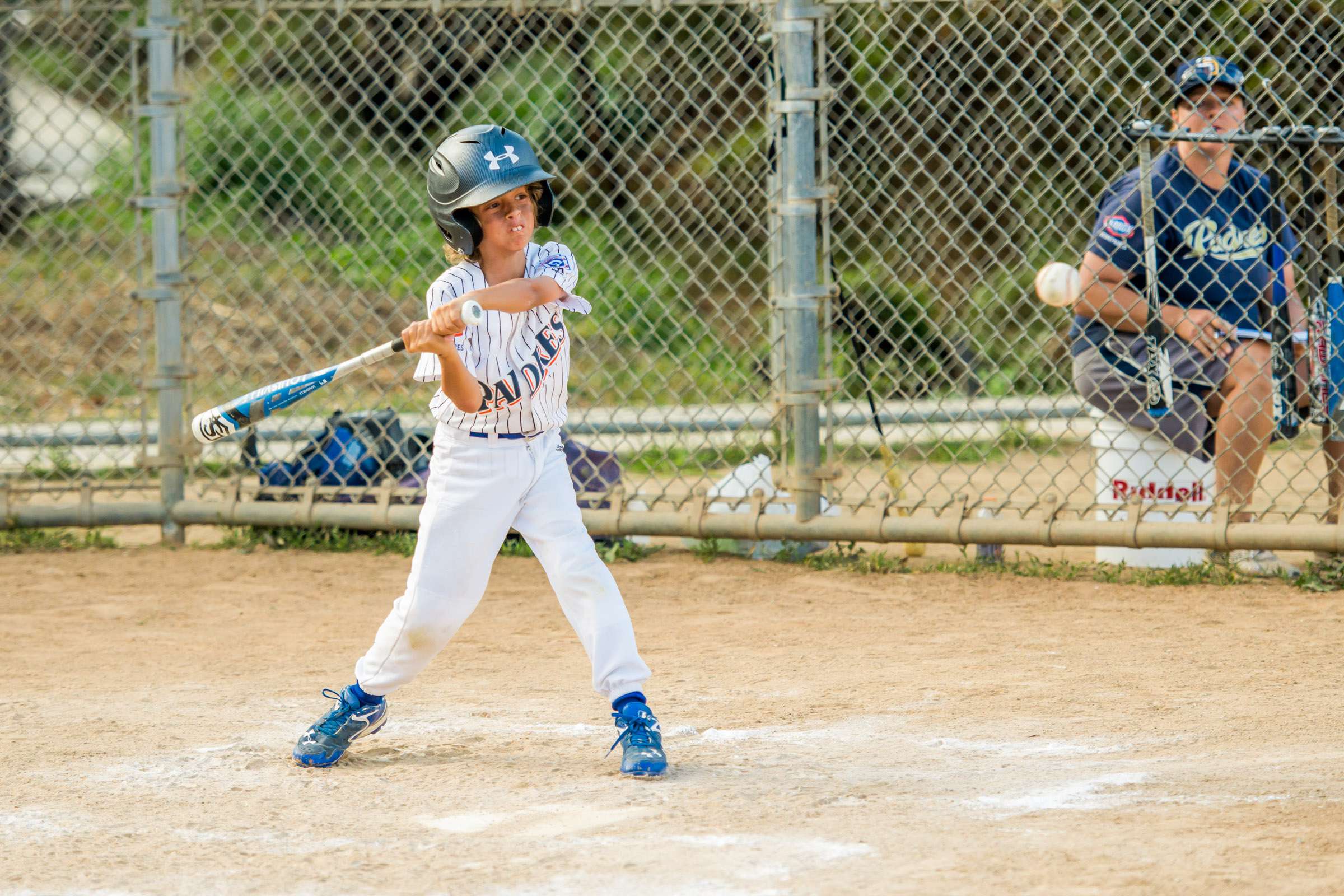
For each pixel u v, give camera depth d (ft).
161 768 39.83
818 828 32.91
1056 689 47.75
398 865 31.30
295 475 79.61
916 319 134.00
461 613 39.22
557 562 39.27
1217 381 67.36
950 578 67.87
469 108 141.38
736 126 141.69
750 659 53.52
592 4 78.84
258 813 35.55
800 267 70.28
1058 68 112.37
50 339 133.59
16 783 38.47
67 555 76.38
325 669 52.90
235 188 146.20
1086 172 111.86
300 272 143.64
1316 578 64.23
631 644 39.19
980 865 29.78
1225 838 31.12
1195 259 67.87
